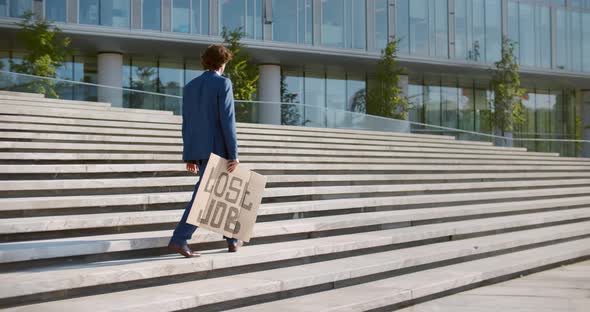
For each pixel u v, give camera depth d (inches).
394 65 1133.7
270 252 210.4
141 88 1090.1
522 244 303.6
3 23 871.7
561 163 724.7
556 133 1560.0
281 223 254.2
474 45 1284.4
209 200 192.4
